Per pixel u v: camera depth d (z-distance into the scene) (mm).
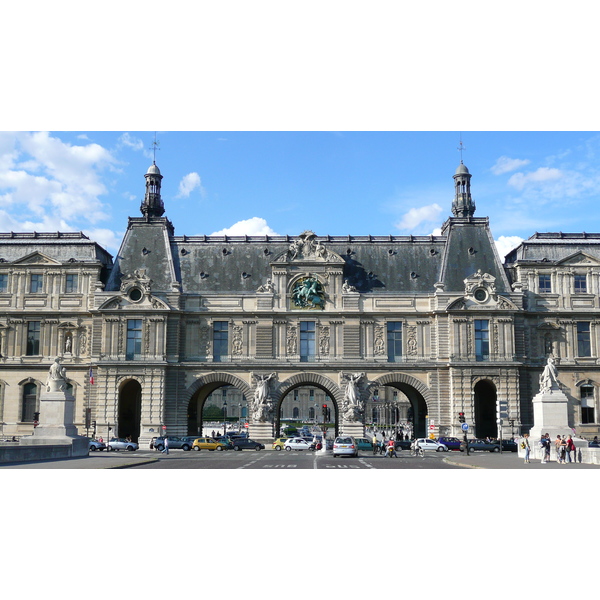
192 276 104750
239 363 99750
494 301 99812
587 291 103250
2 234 107188
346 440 84500
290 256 102188
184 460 70438
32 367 101500
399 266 105188
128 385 104000
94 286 102312
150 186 113188
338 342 100625
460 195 112188
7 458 54594
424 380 99625
